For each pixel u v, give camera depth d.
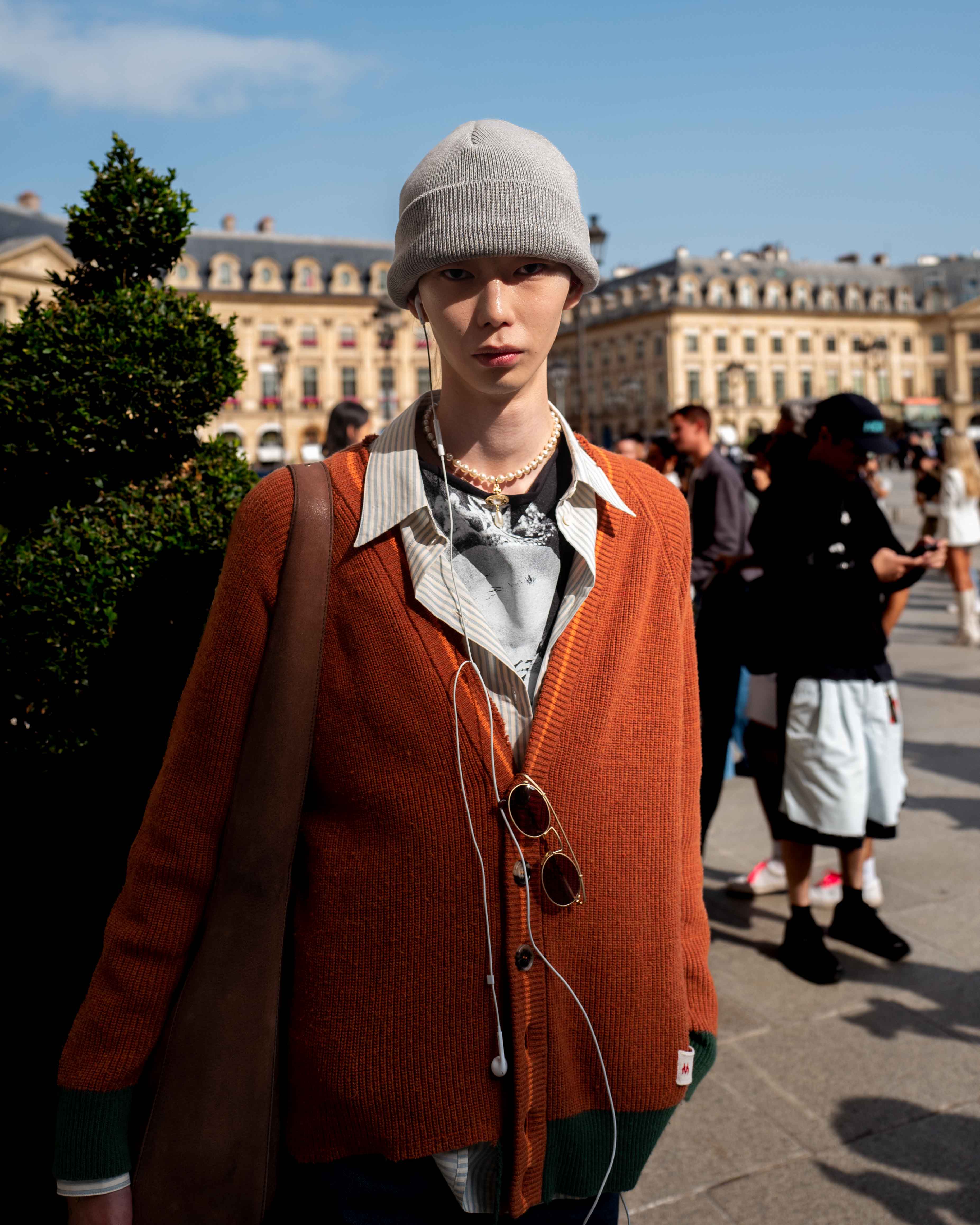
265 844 1.11
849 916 3.54
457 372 1.12
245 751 1.11
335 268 61.41
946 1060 2.85
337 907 1.09
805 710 3.33
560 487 1.21
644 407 73.69
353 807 1.09
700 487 4.79
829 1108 2.64
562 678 1.11
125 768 1.91
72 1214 1.12
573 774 1.11
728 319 71.88
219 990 1.11
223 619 1.12
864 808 3.32
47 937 1.92
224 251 60.72
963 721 6.39
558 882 1.08
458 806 1.07
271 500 1.12
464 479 1.17
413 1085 1.08
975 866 4.20
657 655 1.20
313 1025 1.10
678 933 1.19
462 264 1.07
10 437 1.87
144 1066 1.14
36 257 37.53
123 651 1.89
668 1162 2.45
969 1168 2.40
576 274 1.14
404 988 1.08
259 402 60.34
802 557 3.31
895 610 3.59
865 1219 2.24
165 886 1.12
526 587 1.16
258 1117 1.13
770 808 3.79
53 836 1.94
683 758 1.25
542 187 1.05
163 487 2.04
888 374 76.88
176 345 1.93
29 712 1.91
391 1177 1.13
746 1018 3.11
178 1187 1.11
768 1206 2.29
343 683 1.09
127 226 2.04
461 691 1.08
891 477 43.12
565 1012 1.12
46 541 1.89
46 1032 1.91
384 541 1.11
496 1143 1.11
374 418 61.75
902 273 80.38
